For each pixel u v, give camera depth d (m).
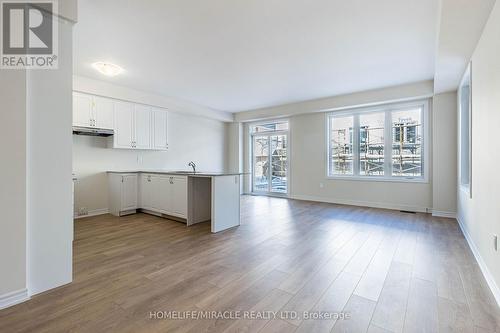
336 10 2.46
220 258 2.69
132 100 5.10
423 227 3.90
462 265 2.50
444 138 4.59
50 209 1.99
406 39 3.04
